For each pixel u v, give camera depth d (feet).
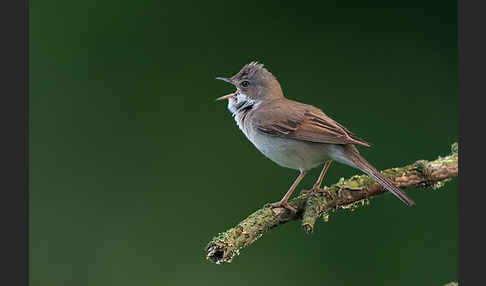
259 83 38.91
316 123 34.32
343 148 33.71
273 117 35.24
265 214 31.24
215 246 28.19
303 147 34.27
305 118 34.73
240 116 39.11
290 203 32.30
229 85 47.93
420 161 34.45
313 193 32.53
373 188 33.27
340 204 32.89
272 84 39.11
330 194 32.48
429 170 33.83
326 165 34.76
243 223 30.30
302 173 34.78
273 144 35.17
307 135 33.88
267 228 31.14
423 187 34.32
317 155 34.32
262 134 35.53
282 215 31.68
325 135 33.55
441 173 33.94
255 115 36.32
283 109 35.73
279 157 35.37
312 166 34.91
